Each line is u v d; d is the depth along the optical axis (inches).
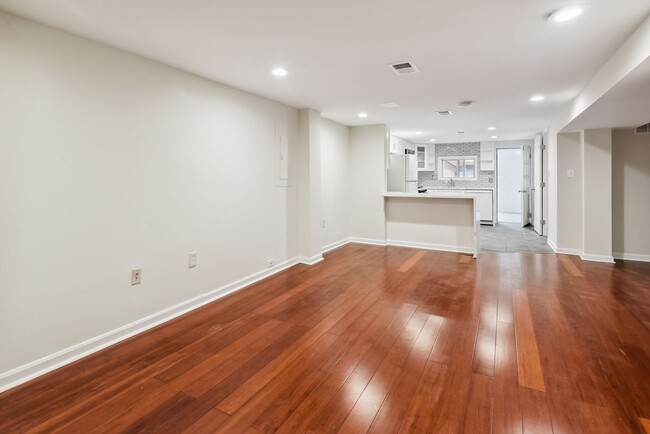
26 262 81.0
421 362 88.1
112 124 97.5
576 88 141.0
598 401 72.0
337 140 227.6
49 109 84.0
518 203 411.2
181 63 111.1
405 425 65.6
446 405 71.4
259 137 155.4
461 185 366.9
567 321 111.6
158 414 69.1
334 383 79.5
